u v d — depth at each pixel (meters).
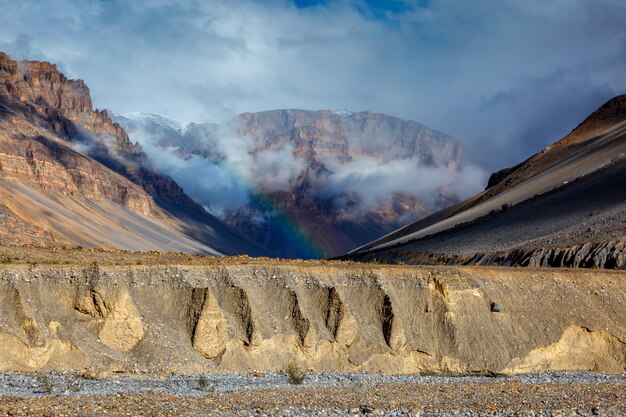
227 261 78.56
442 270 81.44
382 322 75.31
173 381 61.56
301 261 85.06
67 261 72.50
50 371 62.97
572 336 80.12
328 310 74.38
